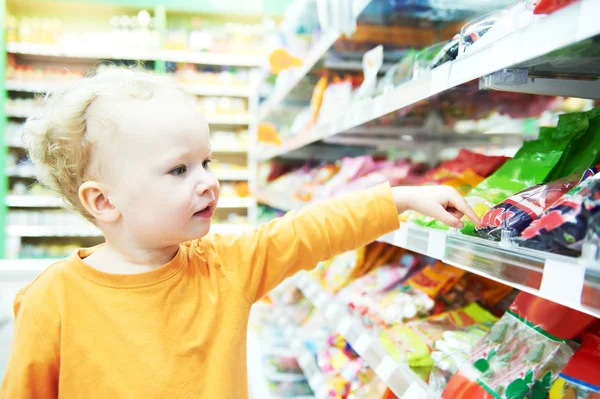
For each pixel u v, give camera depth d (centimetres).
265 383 224
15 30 464
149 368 81
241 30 525
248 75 532
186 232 84
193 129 83
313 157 328
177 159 81
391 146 237
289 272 98
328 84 261
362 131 221
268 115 389
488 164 122
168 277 85
